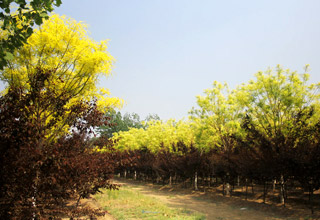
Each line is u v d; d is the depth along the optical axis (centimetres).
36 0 418
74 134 512
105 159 618
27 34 454
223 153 1753
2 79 718
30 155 339
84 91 827
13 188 324
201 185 2405
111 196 1485
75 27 791
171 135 2869
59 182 385
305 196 1508
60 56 769
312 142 1170
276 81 1361
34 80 470
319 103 1344
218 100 1895
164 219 941
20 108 379
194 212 1150
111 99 926
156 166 2636
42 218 358
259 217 1096
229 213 1194
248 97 1462
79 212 439
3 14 421
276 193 1645
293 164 1098
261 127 1475
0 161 317
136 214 1033
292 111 1349
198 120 1997
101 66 809
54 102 504
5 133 335
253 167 1336
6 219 318
